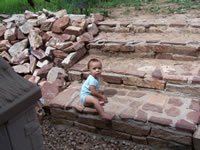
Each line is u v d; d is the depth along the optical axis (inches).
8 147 51.3
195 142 98.0
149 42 155.7
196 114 107.8
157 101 122.3
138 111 114.8
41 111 140.9
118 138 119.9
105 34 188.9
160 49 151.0
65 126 135.6
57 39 175.8
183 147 103.7
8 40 187.6
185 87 122.6
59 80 152.9
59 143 120.6
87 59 169.0
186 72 130.3
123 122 113.4
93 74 120.9
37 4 274.2
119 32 188.5
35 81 154.6
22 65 169.5
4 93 48.5
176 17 191.6
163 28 174.4
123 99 127.9
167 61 149.6
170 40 154.6
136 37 172.6
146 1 269.3
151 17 201.3
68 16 189.6
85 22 186.2
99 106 116.5
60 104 130.3
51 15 202.5
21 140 54.4
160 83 128.3
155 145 110.7
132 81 136.9
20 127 53.4
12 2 281.4
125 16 214.5
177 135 102.3
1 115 46.1
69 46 167.6
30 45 181.2
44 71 159.5
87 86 121.9
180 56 146.6
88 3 263.3
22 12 253.6
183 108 113.7
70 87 150.2
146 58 158.1
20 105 50.4
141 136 112.3
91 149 113.8
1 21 219.0
